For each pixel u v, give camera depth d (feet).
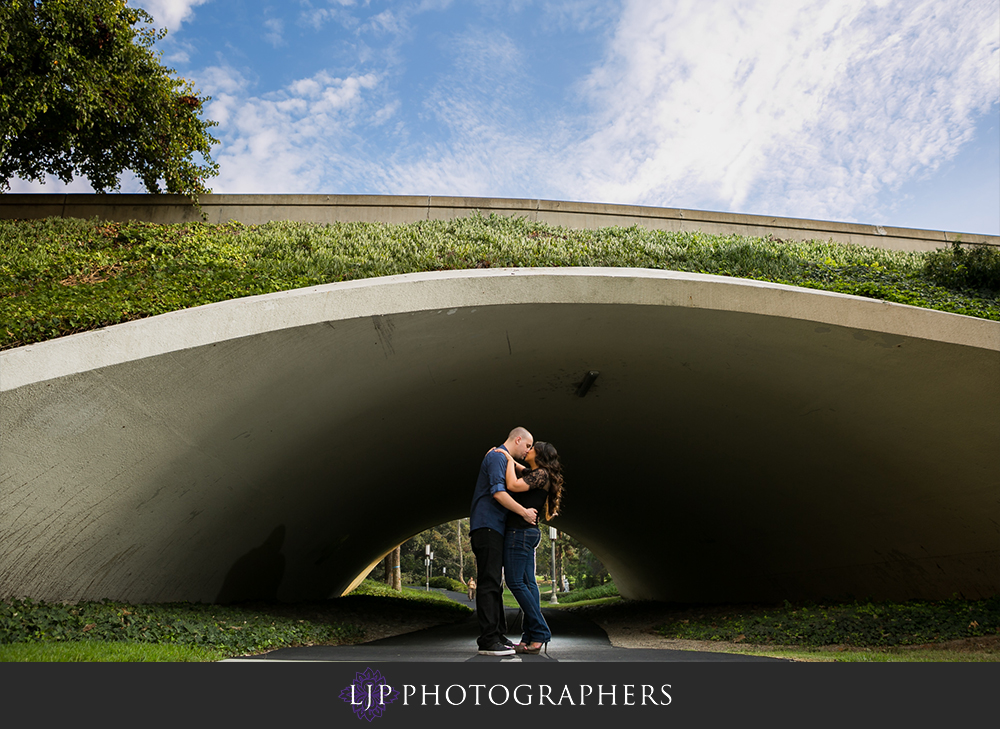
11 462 18.10
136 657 14.97
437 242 33.86
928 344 25.55
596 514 72.74
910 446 31.17
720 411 36.37
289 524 40.04
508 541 15.52
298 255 31.32
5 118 34.40
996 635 23.89
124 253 31.99
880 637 25.54
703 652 19.80
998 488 29.94
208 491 27.22
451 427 40.86
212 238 35.29
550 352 30.83
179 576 29.66
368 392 29.63
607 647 23.03
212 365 21.15
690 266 31.09
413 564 215.51
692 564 65.87
